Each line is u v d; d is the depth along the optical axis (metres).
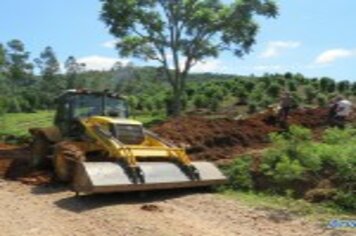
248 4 31.97
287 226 10.70
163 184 12.50
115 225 10.39
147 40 32.53
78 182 11.98
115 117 15.31
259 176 14.11
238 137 19.08
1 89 59.56
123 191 11.98
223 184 14.03
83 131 14.18
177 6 32.16
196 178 13.23
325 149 13.98
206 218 11.12
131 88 73.62
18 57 97.19
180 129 19.61
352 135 17.28
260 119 22.22
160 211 11.37
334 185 12.89
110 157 12.88
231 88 40.47
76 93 15.17
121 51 32.81
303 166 13.52
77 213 11.27
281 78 42.78
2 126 35.28
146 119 31.23
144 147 13.16
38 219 10.94
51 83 95.38
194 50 32.56
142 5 32.31
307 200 12.60
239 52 33.34
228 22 32.25
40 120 41.69
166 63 32.88
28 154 19.16
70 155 13.39
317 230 10.44
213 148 18.14
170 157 13.55
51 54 98.12
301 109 25.12
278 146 14.48
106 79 89.75
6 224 10.62
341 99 21.25
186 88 44.44
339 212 11.80
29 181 14.45
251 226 10.66
